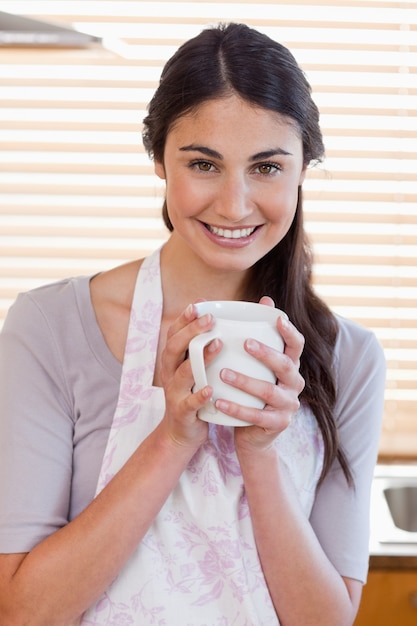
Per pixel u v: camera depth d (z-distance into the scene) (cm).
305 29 237
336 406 136
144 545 120
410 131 240
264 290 135
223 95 111
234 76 111
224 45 113
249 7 236
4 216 240
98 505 115
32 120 238
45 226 241
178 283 132
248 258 119
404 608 185
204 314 107
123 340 130
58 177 239
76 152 238
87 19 235
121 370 127
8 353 125
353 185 242
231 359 104
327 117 240
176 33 236
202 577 120
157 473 114
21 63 236
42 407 123
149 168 239
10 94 236
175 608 119
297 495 128
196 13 236
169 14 235
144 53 236
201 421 111
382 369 140
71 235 241
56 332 127
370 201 242
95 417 126
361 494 134
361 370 138
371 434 136
